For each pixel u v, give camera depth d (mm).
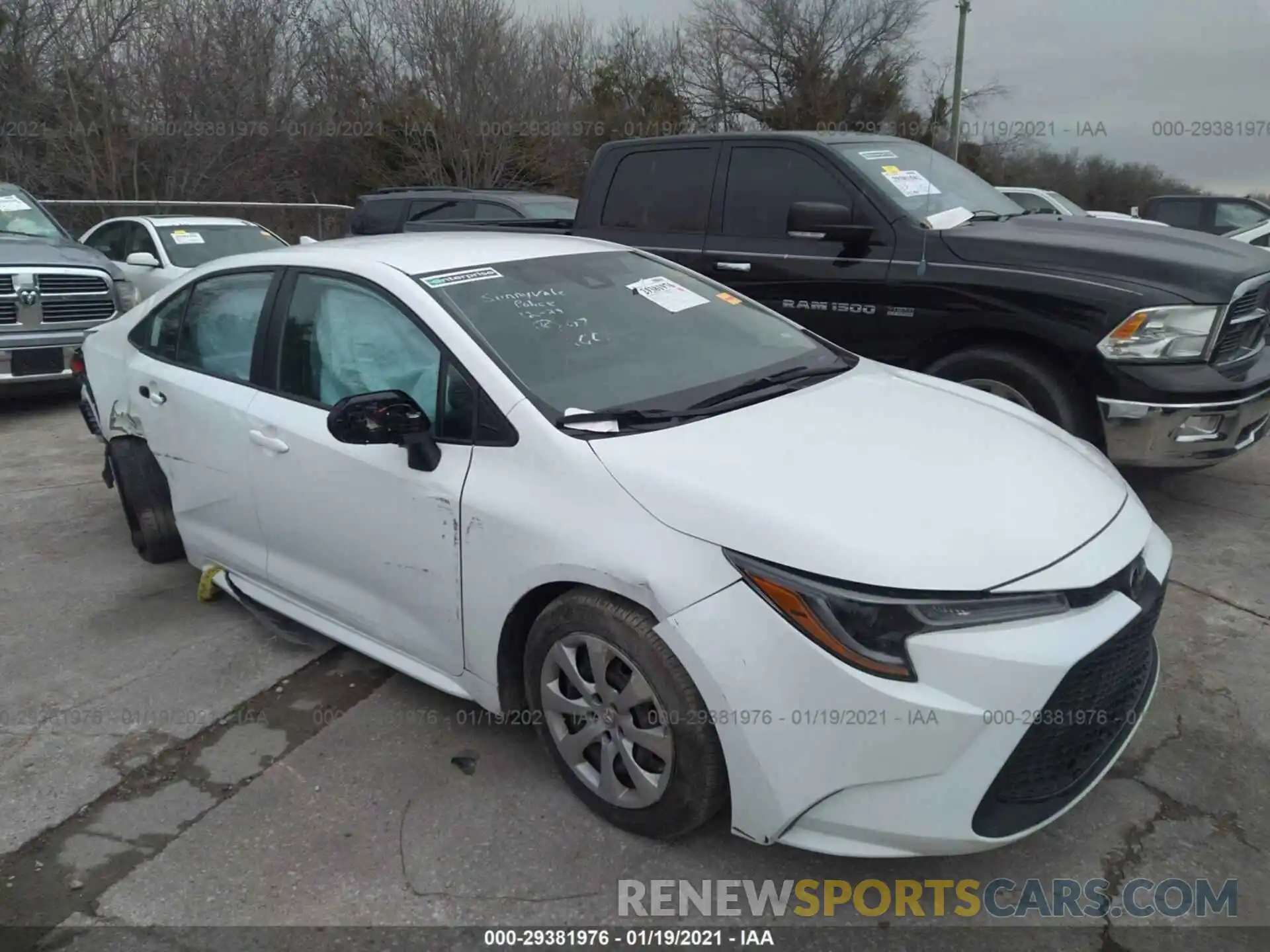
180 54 22484
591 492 2629
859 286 5160
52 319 7758
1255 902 2502
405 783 3018
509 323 3170
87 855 2738
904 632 2248
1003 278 4695
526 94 28531
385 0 27000
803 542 2350
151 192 22672
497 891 2572
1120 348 4398
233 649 3893
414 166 27141
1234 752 3092
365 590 3326
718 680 2361
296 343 3531
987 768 2252
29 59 21156
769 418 2961
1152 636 2852
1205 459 4516
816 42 33344
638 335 3375
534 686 2861
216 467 3805
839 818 2338
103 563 4789
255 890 2592
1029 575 2344
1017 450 2924
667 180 5980
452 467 2920
